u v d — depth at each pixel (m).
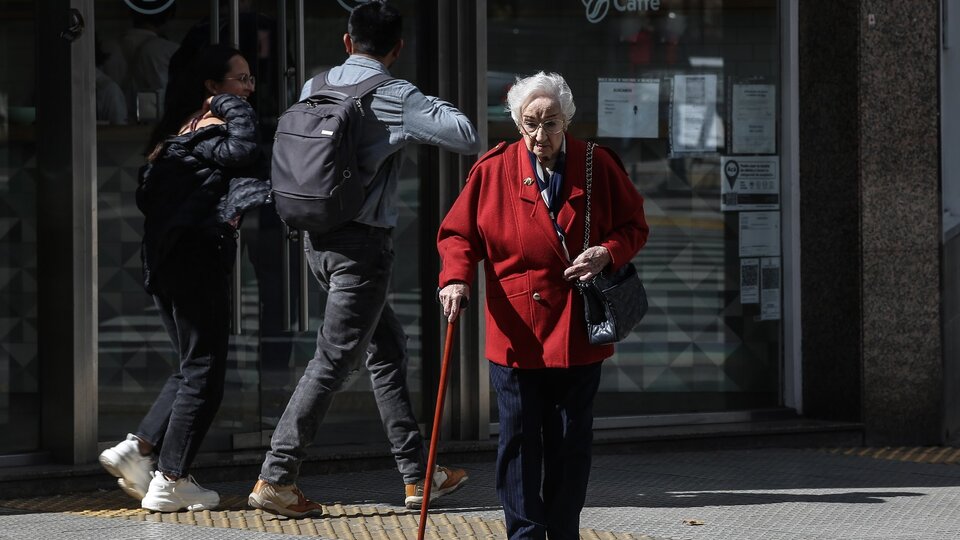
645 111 15.16
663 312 15.41
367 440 14.02
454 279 9.13
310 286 13.68
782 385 15.80
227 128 11.23
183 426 11.47
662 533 11.08
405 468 11.73
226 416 13.36
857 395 15.35
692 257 15.45
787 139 15.56
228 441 13.38
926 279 15.43
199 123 11.44
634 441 14.58
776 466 14.09
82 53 12.37
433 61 14.02
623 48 15.04
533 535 9.11
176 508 11.54
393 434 11.73
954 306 16.42
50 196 12.46
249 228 13.35
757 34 15.45
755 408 15.73
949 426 16.00
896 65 15.18
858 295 15.24
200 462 12.73
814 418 15.66
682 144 15.32
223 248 11.44
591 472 13.64
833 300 15.45
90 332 12.54
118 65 12.87
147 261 11.37
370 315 11.21
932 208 15.39
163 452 11.53
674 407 15.46
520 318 9.11
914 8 15.19
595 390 9.34
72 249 12.39
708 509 12.02
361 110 11.02
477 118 14.05
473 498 12.35
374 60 11.34
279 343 13.53
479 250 9.34
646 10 15.09
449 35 14.05
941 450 15.30
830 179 15.36
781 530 11.25
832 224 15.38
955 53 16.88
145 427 11.84
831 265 15.43
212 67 11.59
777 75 15.55
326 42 13.74
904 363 15.43
